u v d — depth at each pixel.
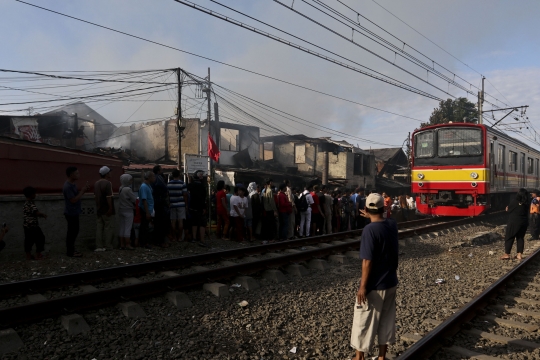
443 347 4.57
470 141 15.18
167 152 31.89
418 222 16.66
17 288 5.76
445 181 15.59
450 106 38.03
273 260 7.93
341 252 9.95
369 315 3.72
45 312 4.93
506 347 4.70
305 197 12.20
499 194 18.30
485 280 7.80
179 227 10.39
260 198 11.89
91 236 9.33
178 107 20.59
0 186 7.82
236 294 6.37
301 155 33.91
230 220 11.68
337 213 14.10
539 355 4.46
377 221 3.80
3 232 7.32
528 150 20.97
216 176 24.42
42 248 7.86
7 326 4.53
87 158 9.46
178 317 5.25
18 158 8.11
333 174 31.77
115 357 4.13
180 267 7.66
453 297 6.68
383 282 3.69
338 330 5.14
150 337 4.64
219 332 4.88
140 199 9.24
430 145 16.09
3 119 27.72
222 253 8.53
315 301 6.25
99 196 8.77
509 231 9.82
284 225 11.60
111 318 5.08
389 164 38.69
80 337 4.56
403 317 5.62
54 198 8.60
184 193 10.48
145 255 8.64
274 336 4.89
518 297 6.68
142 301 5.73
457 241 12.70
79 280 6.40
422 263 9.19
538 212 13.96
